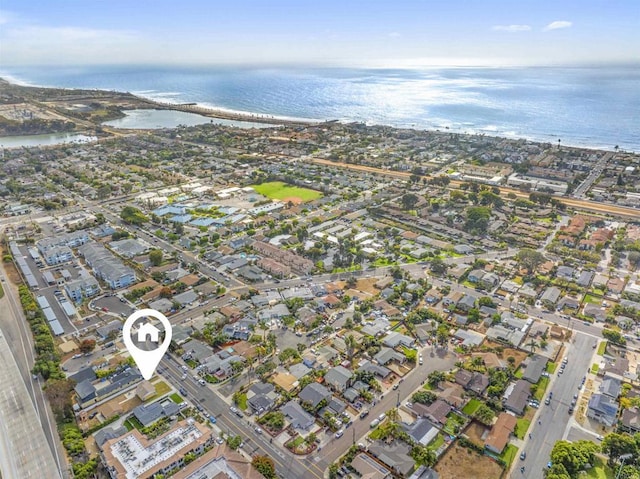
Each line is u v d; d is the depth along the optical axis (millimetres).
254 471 110500
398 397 141750
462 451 121812
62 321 179750
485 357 156750
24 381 147250
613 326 176750
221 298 198625
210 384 147000
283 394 142125
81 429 127812
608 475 113812
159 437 121062
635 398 133875
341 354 161500
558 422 131125
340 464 116875
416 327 175500
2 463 116875
